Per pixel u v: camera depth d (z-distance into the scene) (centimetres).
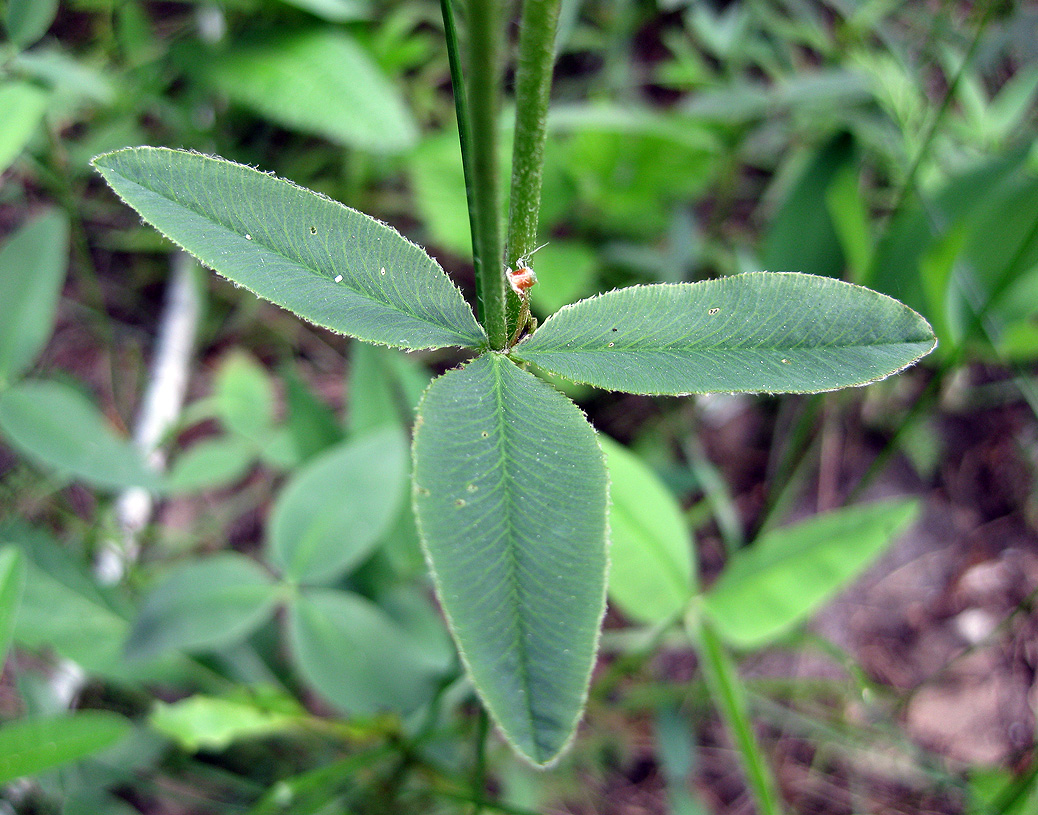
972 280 28
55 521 33
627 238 41
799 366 12
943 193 29
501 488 11
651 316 12
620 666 26
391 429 26
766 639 23
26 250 25
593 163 39
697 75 42
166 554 34
